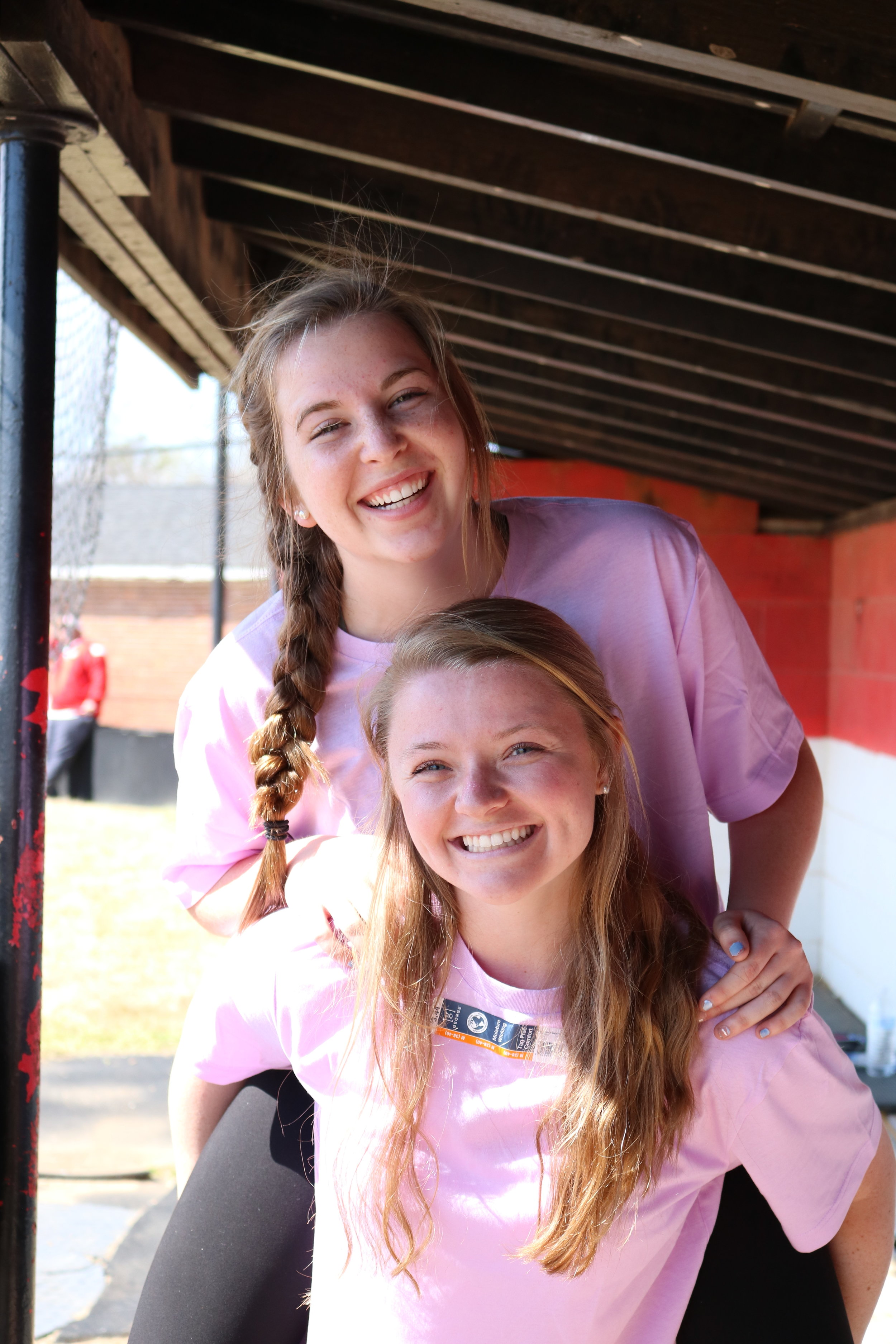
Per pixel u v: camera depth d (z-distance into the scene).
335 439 1.42
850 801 5.48
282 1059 1.54
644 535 1.54
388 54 2.04
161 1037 4.91
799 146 2.02
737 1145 1.30
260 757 1.56
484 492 1.52
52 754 13.07
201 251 2.95
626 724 1.57
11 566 1.73
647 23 1.51
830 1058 1.31
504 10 1.52
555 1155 1.26
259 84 2.29
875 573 5.11
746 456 4.57
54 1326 2.69
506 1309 1.27
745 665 1.62
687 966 1.33
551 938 1.32
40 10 1.58
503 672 1.22
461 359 4.23
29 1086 1.73
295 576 1.59
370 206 2.74
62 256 2.66
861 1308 1.50
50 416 1.77
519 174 2.35
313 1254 1.51
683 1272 1.38
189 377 3.90
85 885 8.33
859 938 5.29
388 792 1.37
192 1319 1.48
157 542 17.83
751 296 2.75
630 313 3.11
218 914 1.69
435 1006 1.34
